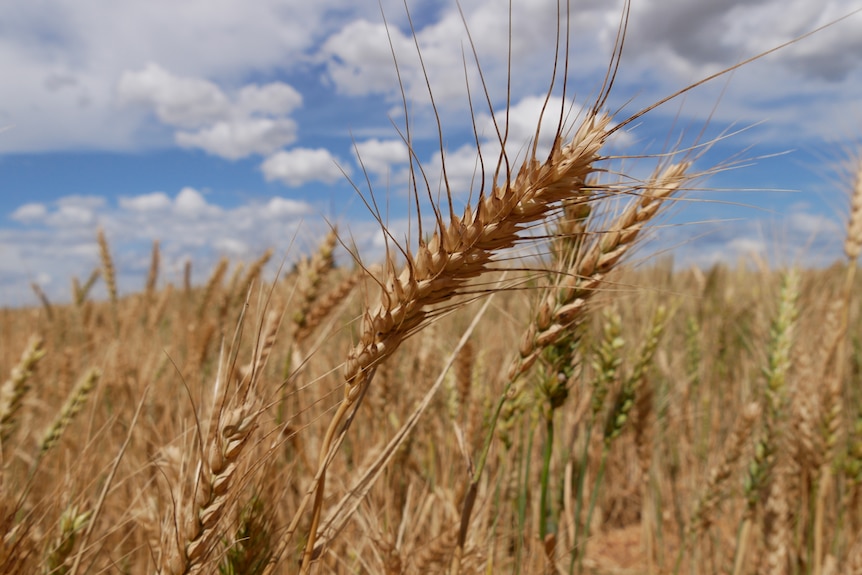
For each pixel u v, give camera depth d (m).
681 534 0.47
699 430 0.58
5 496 0.22
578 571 0.35
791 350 0.47
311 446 0.36
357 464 0.39
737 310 0.70
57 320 0.81
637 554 0.54
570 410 0.43
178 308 0.83
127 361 0.56
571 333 0.27
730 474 0.40
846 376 0.61
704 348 0.71
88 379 0.37
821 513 0.39
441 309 0.18
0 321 0.72
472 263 0.17
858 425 0.43
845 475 0.46
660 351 0.62
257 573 0.20
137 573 0.29
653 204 0.23
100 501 0.23
